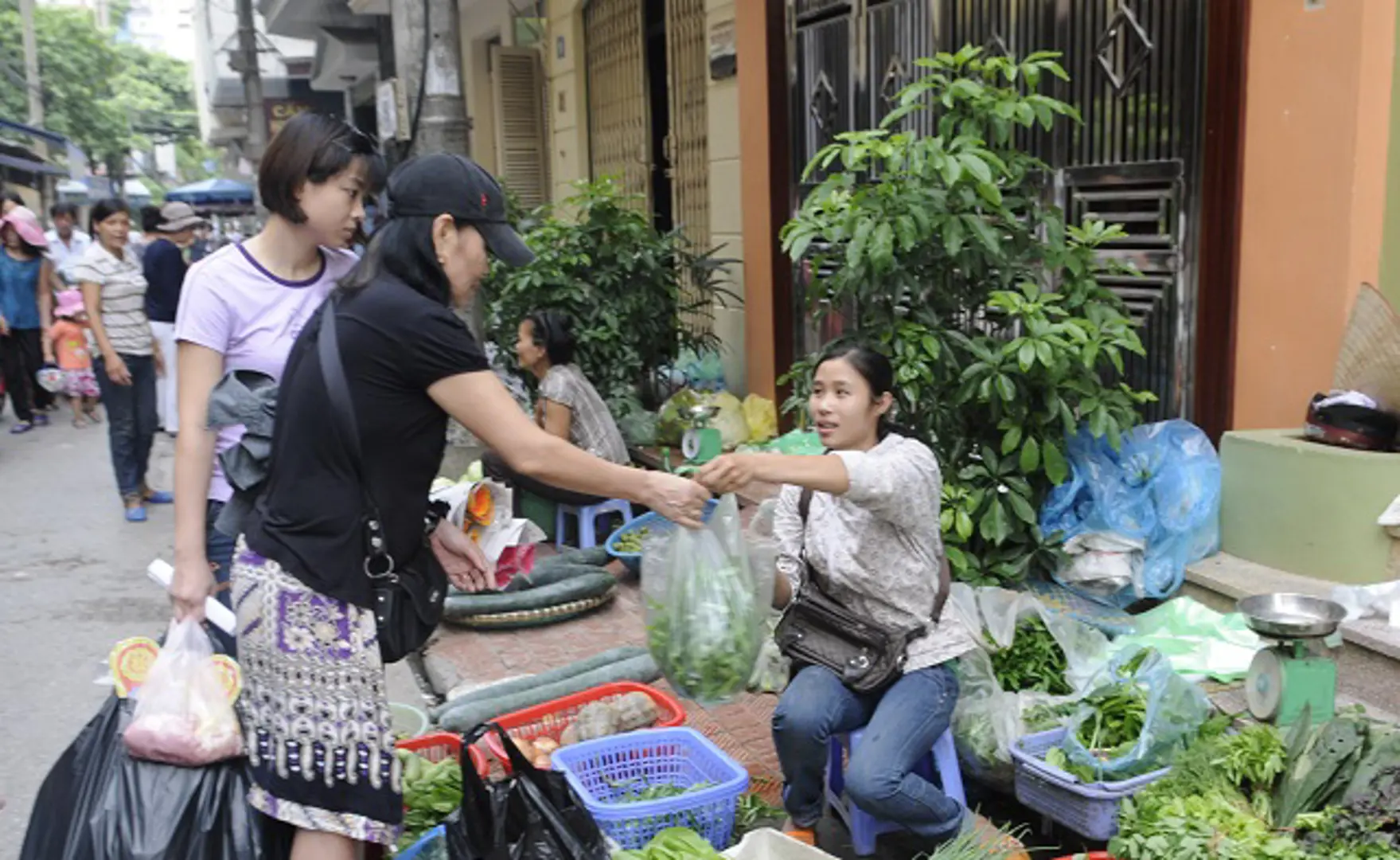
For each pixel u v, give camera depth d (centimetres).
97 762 265
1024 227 480
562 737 371
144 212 873
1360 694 396
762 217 800
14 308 1109
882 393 310
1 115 3369
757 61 787
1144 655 360
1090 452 481
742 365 855
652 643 296
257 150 2277
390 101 769
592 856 251
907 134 468
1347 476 431
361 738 235
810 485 280
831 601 320
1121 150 533
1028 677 385
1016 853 313
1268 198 472
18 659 521
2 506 822
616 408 750
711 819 307
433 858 283
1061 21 556
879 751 296
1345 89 440
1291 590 434
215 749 252
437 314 234
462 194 239
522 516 643
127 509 771
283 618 233
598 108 1173
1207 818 285
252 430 242
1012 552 484
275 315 309
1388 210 447
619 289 777
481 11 1545
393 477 237
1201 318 504
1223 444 480
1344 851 268
